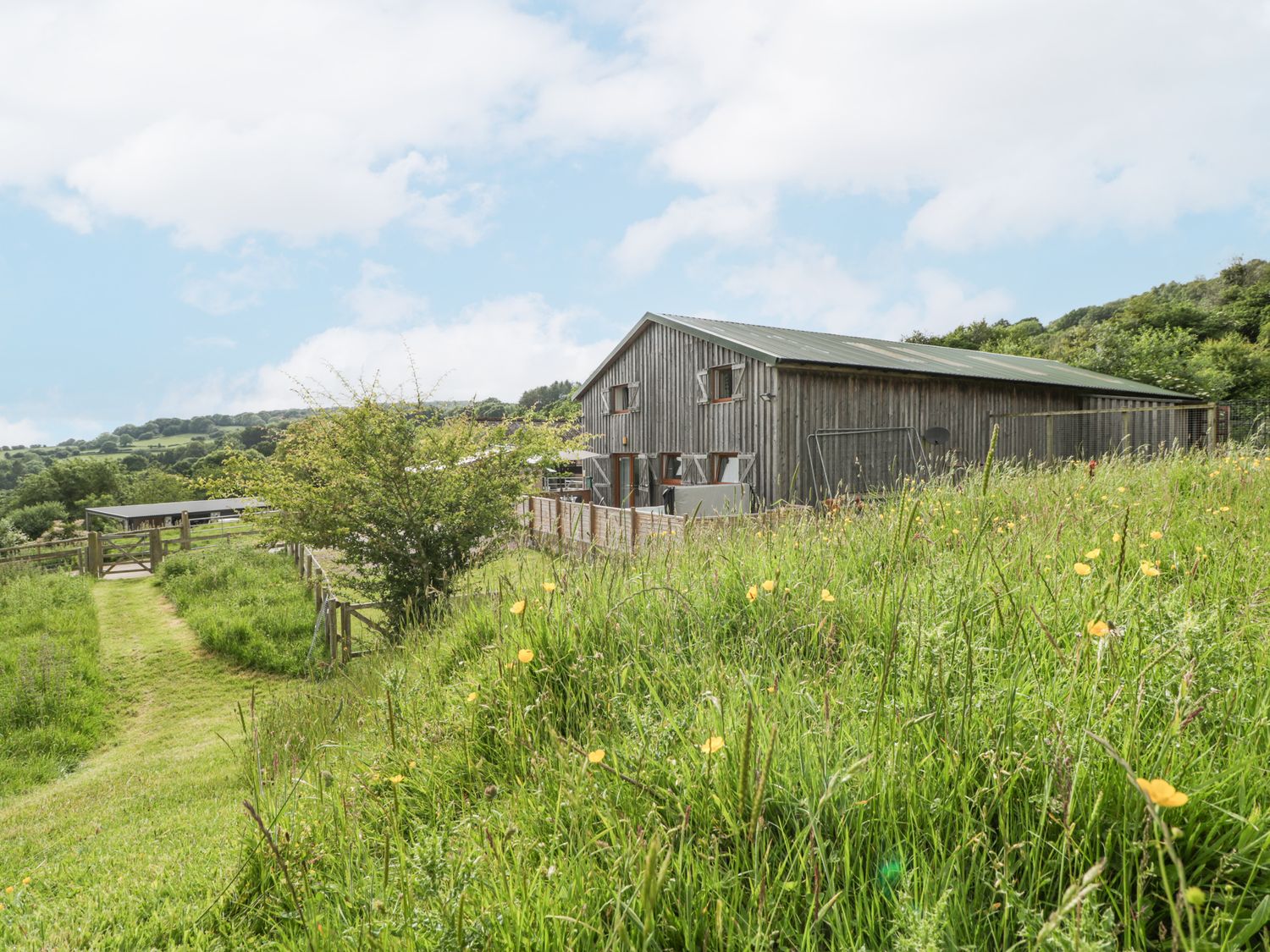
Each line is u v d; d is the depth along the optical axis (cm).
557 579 321
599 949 122
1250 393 3462
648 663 265
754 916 125
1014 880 124
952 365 1941
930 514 420
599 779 177
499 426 1209
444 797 227
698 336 1780
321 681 911
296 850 207
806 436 1576
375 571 1082
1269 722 143
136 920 229
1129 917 108
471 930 131
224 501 4106
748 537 439
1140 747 136
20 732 821
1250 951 101
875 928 120
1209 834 121
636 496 2070
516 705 241
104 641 1236
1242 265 5625
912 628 204
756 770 149
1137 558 272
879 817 138
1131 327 4656
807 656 242
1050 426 1833
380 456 1069
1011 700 158
